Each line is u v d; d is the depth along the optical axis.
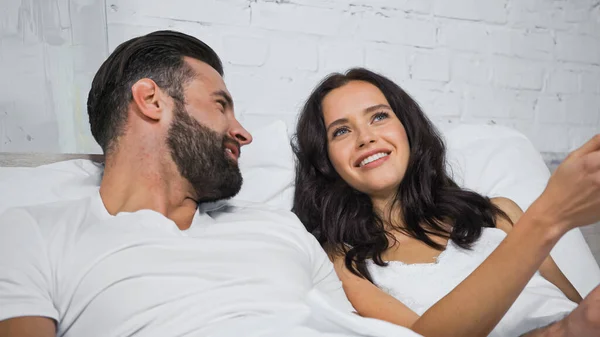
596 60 2.04
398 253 1.28
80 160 1.17
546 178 1.53
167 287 0.88
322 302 0.78
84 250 0.89
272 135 1.43
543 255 0.84
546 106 1.96
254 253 0.98
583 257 1.37
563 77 1.99
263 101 1.61
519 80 1.92
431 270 1.19
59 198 1.05
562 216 0.81
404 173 1.31
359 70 1.41
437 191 1.34
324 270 1.13
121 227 0.94
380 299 1.12
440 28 1.81
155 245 0.92
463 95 1.85
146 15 1.48
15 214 0.92
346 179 1.32
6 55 1.29
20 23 1.29
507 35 1.90
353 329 0.77
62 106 1.32
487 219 1.31
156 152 1.02
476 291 0.88
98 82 1.06
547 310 1.07
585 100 2.03
